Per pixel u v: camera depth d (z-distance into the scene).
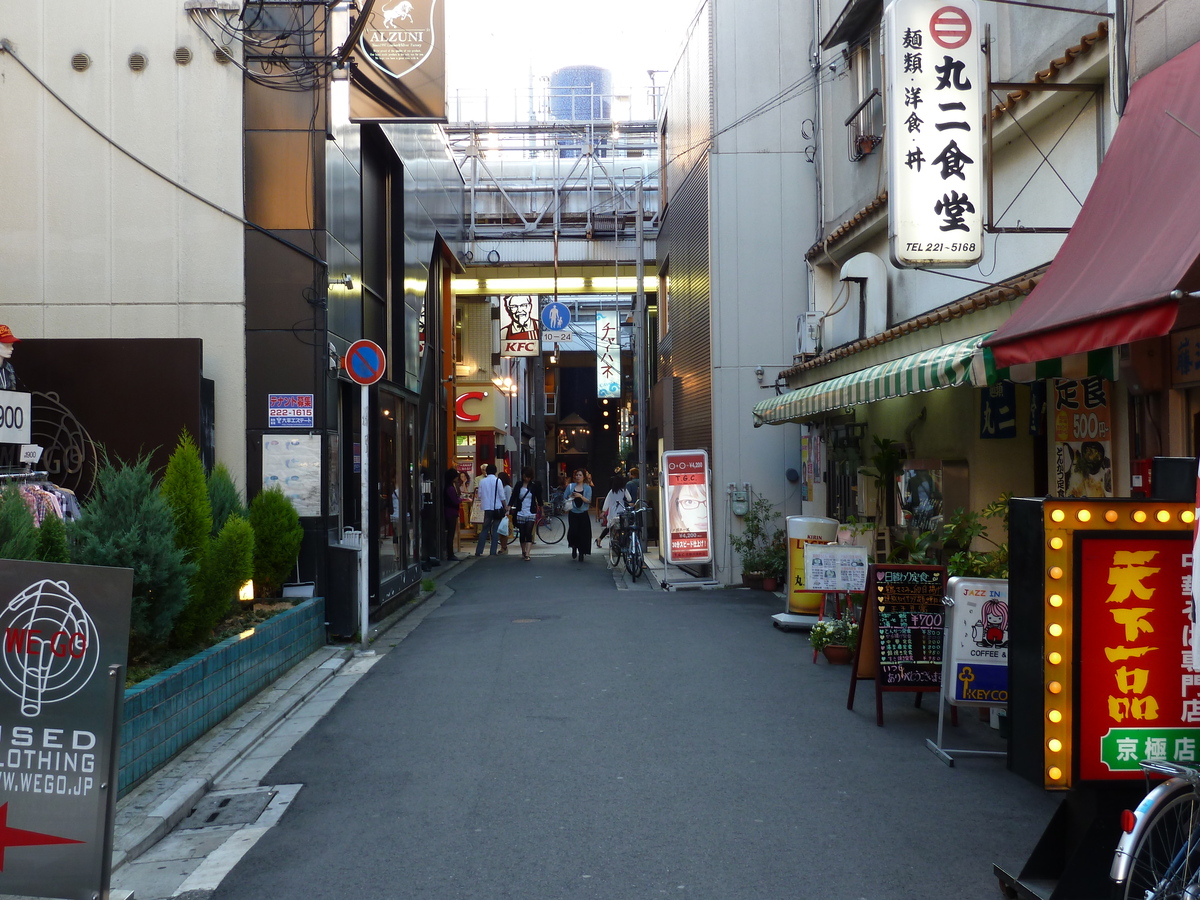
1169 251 5.30
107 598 3.97
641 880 4.44
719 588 16.00
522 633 11.32
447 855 4.79
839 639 9.40
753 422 16.39
